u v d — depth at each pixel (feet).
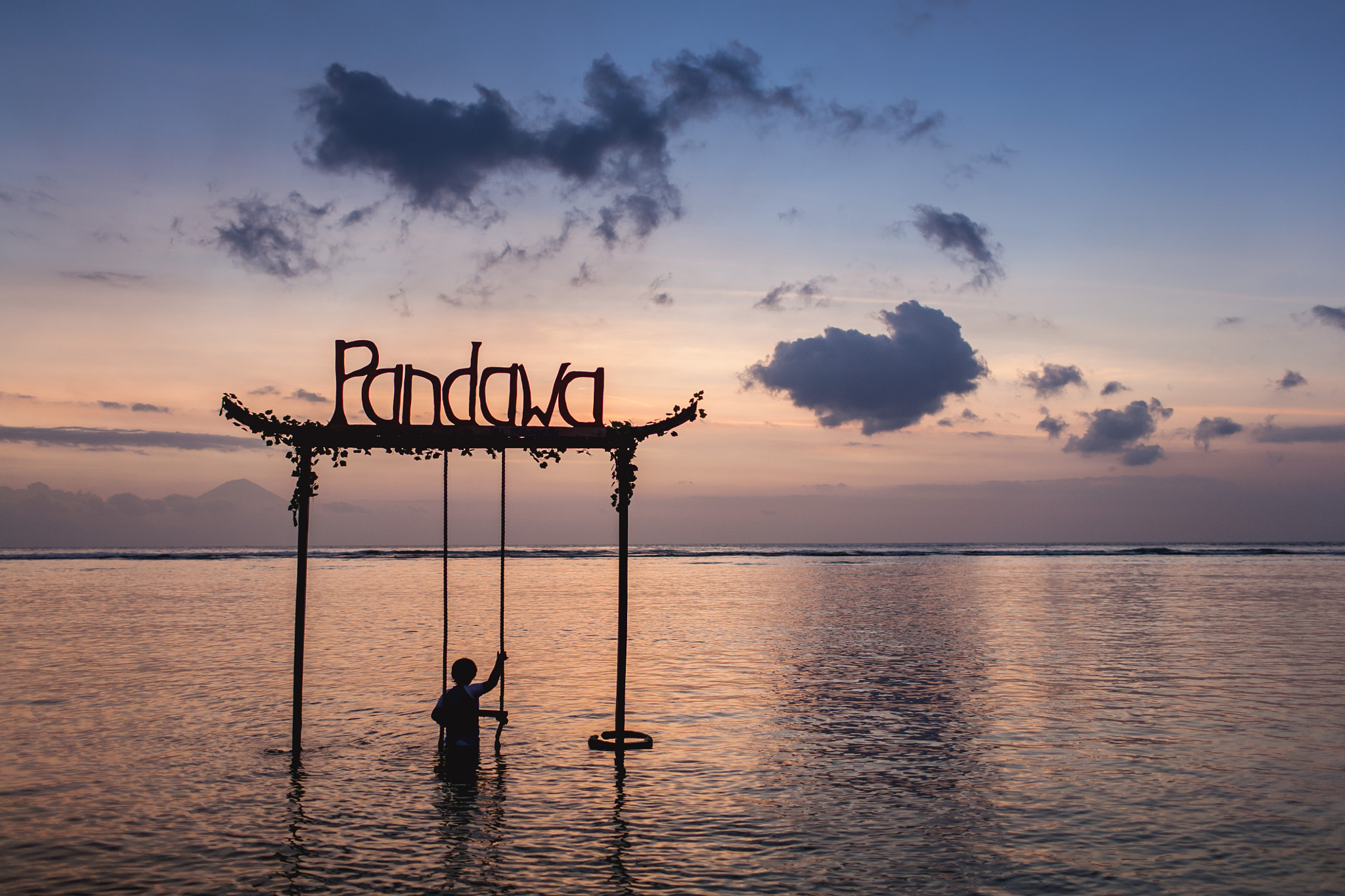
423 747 38.42
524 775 34.17
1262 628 85.71
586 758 36.68
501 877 24.04
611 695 50.65
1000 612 104.58
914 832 27.68
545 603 116.78
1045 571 218.59
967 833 27.63
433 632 81.97
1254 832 27.63
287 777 33.78
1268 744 38.91
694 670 60.08
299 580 36.35
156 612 101.71
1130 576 190.60
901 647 71.67
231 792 31.68
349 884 23.56
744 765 35.65
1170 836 27.35
